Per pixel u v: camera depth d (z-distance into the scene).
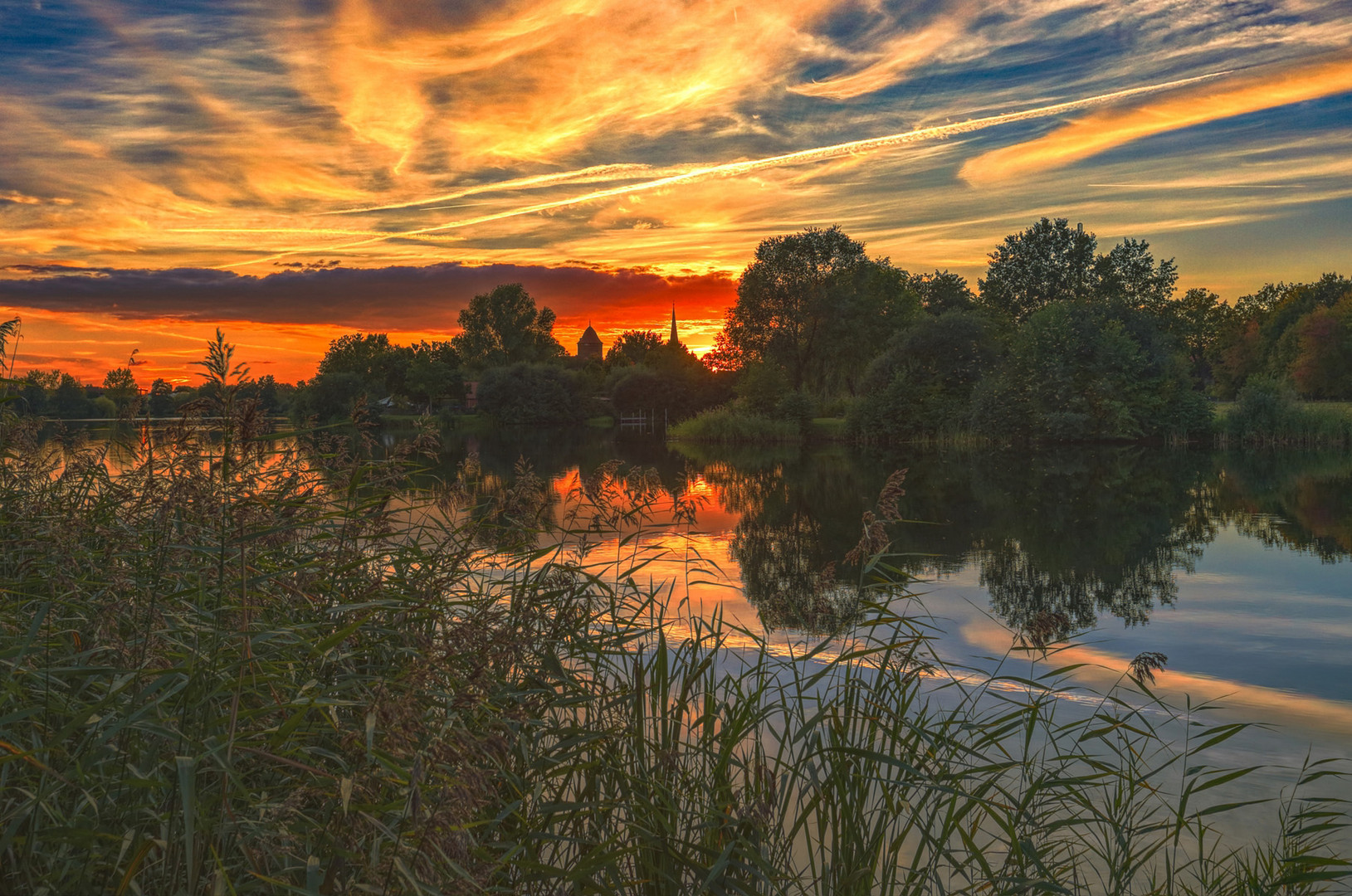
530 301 113.25
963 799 4.46
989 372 45.84
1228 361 81.75
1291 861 3.86
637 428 79.56
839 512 20.42
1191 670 8.14
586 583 3.67
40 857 2.25
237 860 2.28
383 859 2.00
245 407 2.34
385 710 2.10
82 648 2.81
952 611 10.35
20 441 3.91
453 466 28.98
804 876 3.86
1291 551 15.04
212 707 2.43
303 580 2.86
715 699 3.67
